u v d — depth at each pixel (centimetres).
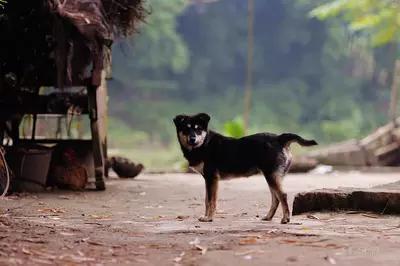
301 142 884
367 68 4250
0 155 1187
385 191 954
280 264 625
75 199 1198
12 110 1384
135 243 729
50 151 1341
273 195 923
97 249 691
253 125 4019
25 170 1301
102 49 1304
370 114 4088
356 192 966
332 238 748
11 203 1102
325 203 977
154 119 4172
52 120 1644
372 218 922
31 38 1332
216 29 4484
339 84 4269
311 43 4412
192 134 903
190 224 881
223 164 906
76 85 1331
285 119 4191
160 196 1279
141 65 4238
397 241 731
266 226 854
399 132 2523
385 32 2756
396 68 2953
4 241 713
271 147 888
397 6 2688
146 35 4081
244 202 1188
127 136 3803
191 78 4459
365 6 2705
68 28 1270
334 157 2420
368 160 2447
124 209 1073
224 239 748
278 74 4469
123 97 4294
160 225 870
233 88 4456
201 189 1423
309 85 4400
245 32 4512
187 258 652
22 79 1373
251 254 663
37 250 674
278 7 4459
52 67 1362
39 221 891
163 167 2730
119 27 1372
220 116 4269
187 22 4488
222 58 4534
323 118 4209
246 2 4500
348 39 4234
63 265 620
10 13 1295
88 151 1481
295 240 734
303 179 1788
